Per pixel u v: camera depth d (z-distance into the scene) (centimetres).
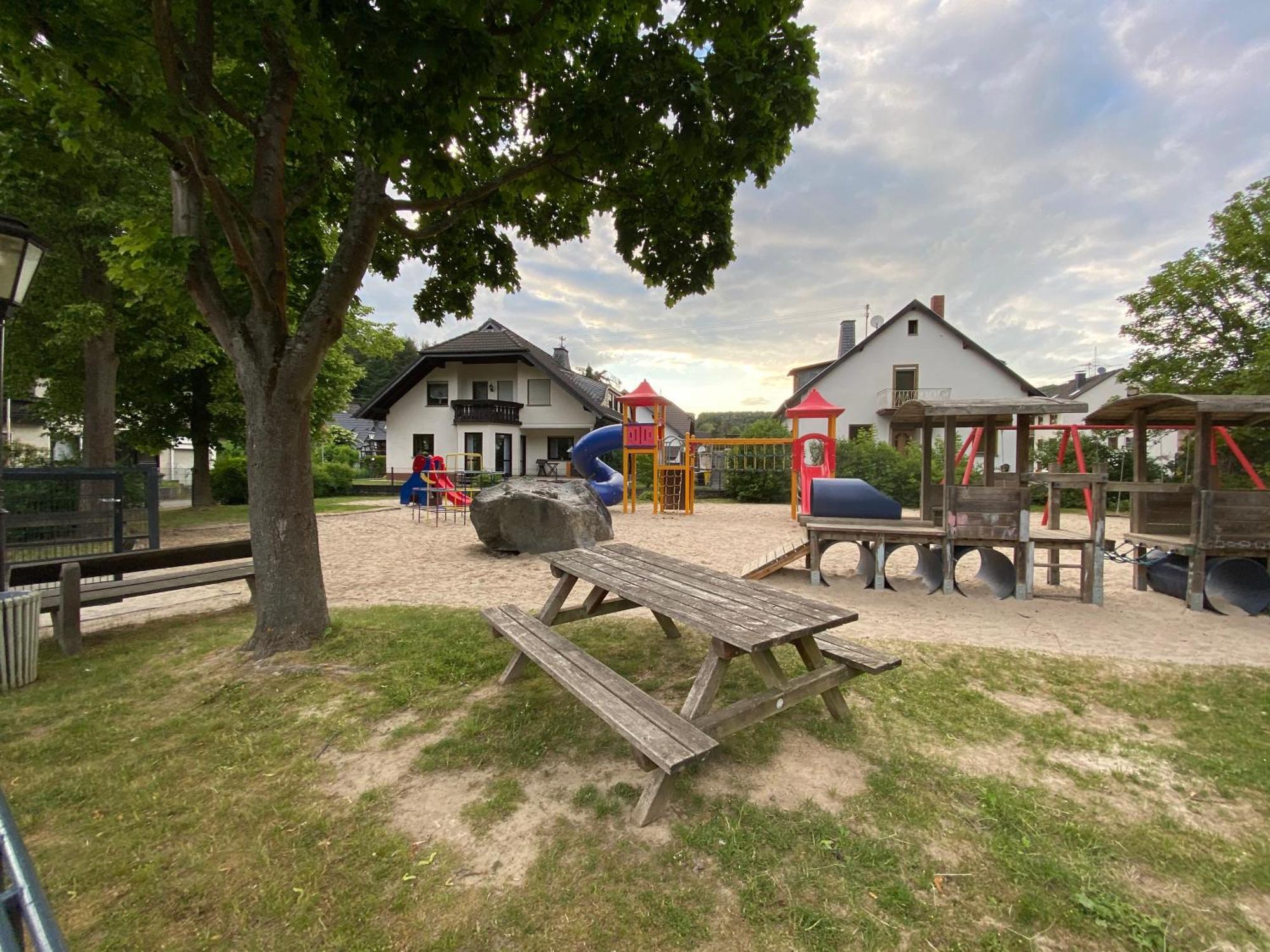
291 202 451
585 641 425
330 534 1105
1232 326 1238
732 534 1054
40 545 635
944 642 427
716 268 544
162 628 487
